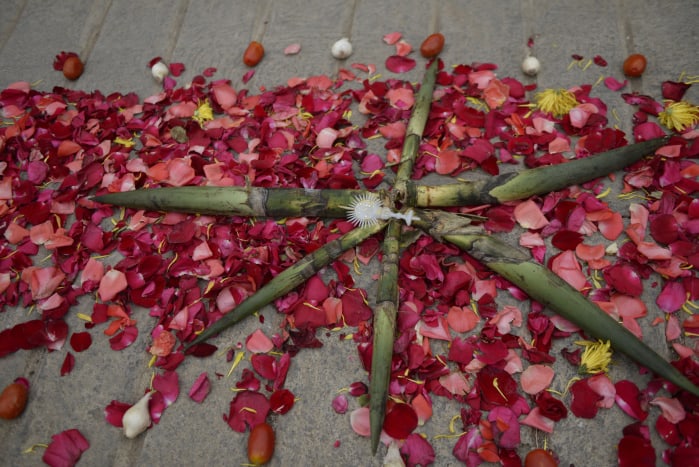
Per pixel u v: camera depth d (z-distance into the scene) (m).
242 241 0.87
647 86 0.99
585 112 0.93
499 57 1.05
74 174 0.96
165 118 1.02
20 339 0.83
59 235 0.90
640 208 0.84
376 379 0.71
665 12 1.06
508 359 0.76
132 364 0.82
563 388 0.76
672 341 0.77
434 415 0.75
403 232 0.84
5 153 1.01
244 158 0.95
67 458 0.76
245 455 0.75
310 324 0.80
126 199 0.89
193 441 0.77
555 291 0.76
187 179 0.93
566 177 0.84
